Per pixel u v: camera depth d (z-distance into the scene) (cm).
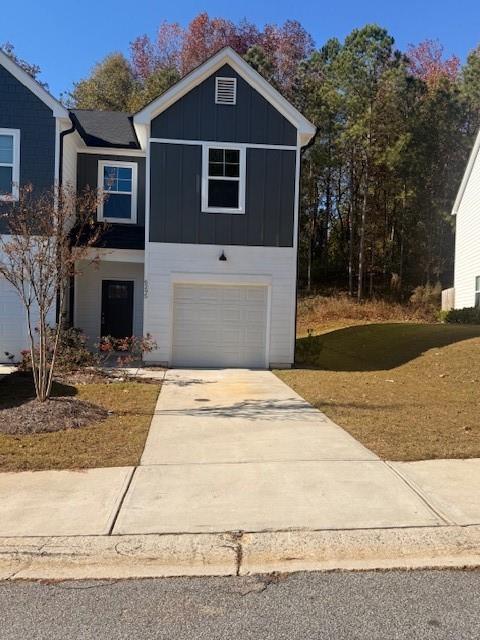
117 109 3491
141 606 345
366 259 3456
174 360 1409
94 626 324
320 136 3008
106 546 413
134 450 648
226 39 3653
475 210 2245
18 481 543
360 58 2958
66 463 596
